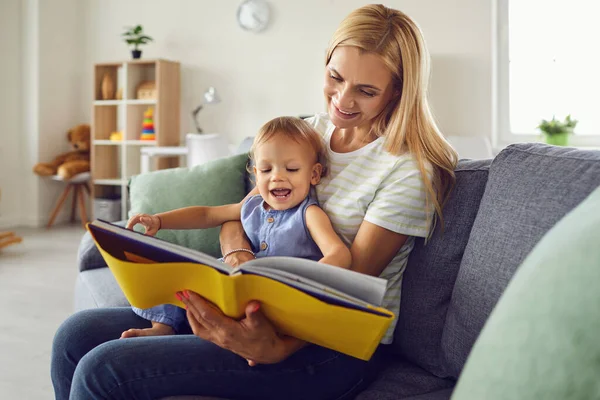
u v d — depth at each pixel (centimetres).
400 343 118
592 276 52
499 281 96
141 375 93
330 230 107
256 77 530
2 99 543
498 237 99
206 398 94
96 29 588
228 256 116
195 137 418
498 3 454
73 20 588
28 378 206
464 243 112
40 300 303
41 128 559
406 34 108
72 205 589
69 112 591
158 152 486
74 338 116
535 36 450
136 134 552
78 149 567
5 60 545
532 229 93
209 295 88
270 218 116
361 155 114
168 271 87
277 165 112
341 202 112
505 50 455
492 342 57
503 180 104
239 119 539
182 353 95
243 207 124
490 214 103
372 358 113
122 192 546
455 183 117
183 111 557
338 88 111
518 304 57
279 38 519
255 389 97
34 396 192
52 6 565
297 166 112
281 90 522
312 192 117
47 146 567
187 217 127
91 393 93
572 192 90
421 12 470
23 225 559
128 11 572
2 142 545
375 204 107
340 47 109
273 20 519
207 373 95
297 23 512
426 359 112
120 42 579
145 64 557
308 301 80
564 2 441
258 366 97
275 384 98
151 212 196
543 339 52
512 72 458
